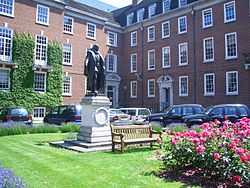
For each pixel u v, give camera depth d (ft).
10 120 70.49
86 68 41.98
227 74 91.56
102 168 25.89
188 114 65.31
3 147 38.34
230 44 91.61
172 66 109.50
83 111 41.14
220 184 19.77
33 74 93.45
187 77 103.65
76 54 111.45
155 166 26.32
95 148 36.63
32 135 53.21
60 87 100.17
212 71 95.86
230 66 90.89
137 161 28.73
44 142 43.50
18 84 89.86
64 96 105.91
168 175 23.04
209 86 96.78
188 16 104.73
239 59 88.74
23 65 91.45
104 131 39.63
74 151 35.40
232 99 89.61
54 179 22.34
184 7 105.09
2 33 88.43
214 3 96.43
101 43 121.60
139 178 22.41
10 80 88.74
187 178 21.89
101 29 122.01
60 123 73.26
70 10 109.81
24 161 28.91
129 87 127.85
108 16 133.18
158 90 114.62
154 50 117.50
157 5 119.34
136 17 128.26
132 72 126.93
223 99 92.02
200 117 59.36
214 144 21.31
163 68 112.98
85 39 115.14
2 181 14.53
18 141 44.68
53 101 97.55
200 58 99.76
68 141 40.75
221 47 93.81
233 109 56.08
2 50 88.17
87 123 40.19
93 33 118.62
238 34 89.51
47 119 78.79
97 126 39.45
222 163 20.03
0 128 55.11
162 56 113.80
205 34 98.73
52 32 99.86
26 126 59.67
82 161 28.96
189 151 22.68
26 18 93.50
